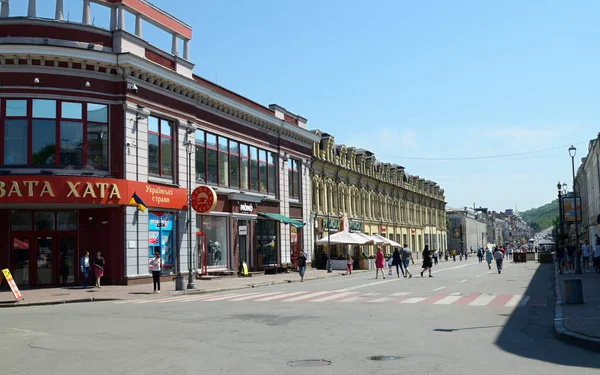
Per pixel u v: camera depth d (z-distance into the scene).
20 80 25.84
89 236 27.78
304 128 49.34
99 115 27.38
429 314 15.53
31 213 27.34
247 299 21.14
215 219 35.84
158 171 30.44
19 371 8.55
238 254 38.03
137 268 28.12
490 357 9.39
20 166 25.67
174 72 30.84
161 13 31.45
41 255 27.36
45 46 25.73
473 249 141.38
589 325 11.99
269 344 10.77
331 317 14.98
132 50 28.62
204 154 34.94
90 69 27.06
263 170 42.31
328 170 55.75
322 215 53.31
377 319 14.51
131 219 27.88
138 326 13.58
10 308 19.62
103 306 19.52
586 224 85.38
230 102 36.75
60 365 8.97
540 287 25.38
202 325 13.63
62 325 13.94
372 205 69.31
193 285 26.12
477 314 15.47
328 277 37.78
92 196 26.17
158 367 8.73
